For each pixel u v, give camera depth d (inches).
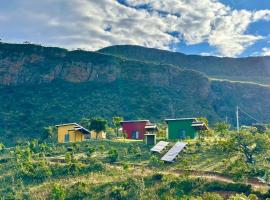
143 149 3245.6
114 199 2278.5
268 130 3518.7
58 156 3208.7
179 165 2721.5
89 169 2748.5
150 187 2351.1
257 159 2652.6
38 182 2664.9
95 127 3934.5
